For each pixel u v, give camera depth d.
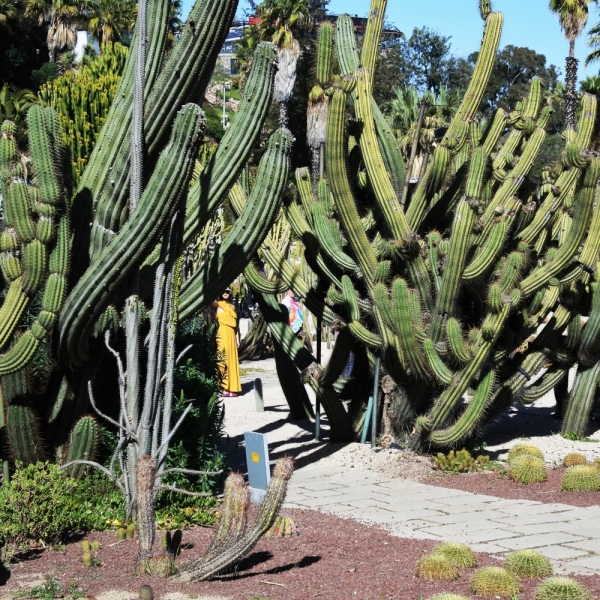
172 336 6.66
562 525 7.28
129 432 6.66
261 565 6.04
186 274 14.64
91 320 6.95
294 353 10.74
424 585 5.63
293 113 42.22
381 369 10.09
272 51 7.38
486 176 9.95
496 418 10.76
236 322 15.51
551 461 9.99
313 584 5.62
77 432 7.12
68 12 43.09
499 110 9.97
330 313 10.31
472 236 9.03
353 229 9.26
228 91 54.28
